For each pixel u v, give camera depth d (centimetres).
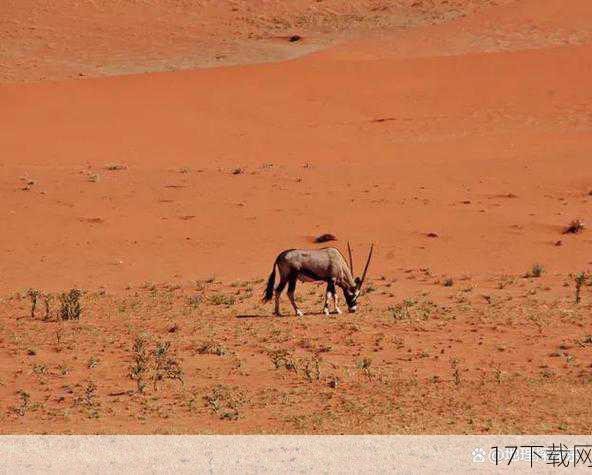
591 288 10288
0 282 11200
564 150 18362
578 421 5459
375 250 12569
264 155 18788
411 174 16775
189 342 7750
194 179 16412
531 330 8088
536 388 6291
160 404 6047
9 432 5328
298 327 8238
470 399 6034
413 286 10469
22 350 7594
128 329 8312
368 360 6938
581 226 13338
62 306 9044
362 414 5706
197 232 13562
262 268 11756
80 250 12769
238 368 6938
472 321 8425
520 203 14888
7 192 15400
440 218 14075
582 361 7094
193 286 10706
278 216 14275
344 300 9669
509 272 11362
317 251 8719
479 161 17675
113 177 16500
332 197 15275
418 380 6544
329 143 19788
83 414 5822
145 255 12494
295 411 5816
